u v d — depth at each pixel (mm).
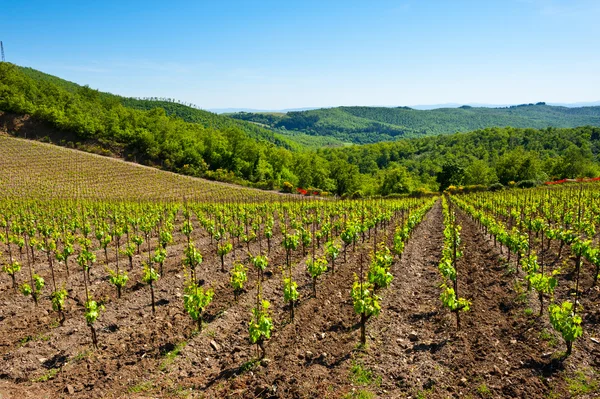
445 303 9266
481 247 19250
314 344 8812
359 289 9086
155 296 12023
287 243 15219
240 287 11492
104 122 101750
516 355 7930
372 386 7121
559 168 91125
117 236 19391
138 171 74438
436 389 6941
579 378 6941
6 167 64250
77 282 13516
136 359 8281
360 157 151250
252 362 8070
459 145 145875
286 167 107250
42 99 109875
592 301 10352
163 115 129500
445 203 44219
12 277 12742
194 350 8656
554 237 15734
